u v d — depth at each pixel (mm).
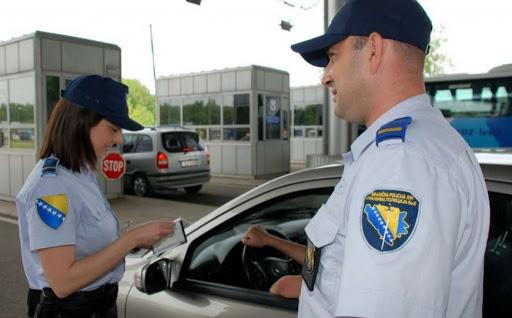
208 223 2381
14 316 4582
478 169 1145
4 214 9492
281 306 1919
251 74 15344
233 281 2342
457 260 1073
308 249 1276
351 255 999
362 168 1084
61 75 9930
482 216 1109
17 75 10117
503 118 11383
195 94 17000
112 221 1886
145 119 58562
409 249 935
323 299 1192
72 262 1690
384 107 1179
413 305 925
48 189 1696
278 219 2549
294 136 22844
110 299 1933
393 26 1134
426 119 1122
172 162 11695
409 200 962
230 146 16125
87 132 1767
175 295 2244
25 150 10172
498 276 1597
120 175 10938
